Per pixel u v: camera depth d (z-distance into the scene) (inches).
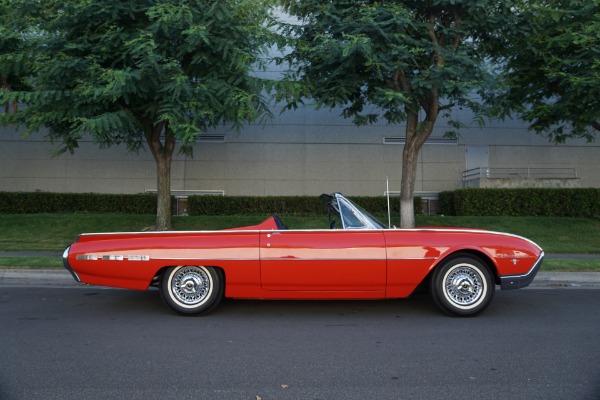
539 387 141.7
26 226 579.8
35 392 137.1
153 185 744.3
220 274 230.8
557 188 663.8
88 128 392.5
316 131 759.7
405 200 498.0
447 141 764.0
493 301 273.4
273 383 145.0
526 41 463.5
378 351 177.8
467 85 376.5
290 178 754.8
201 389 140.0
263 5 415.8
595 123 531.8
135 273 225.6
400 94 382.9
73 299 276.7
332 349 180.4
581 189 655.8
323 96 430.0
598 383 145.2
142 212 699.4
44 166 738.2
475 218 623.8
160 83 397.4
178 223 599.2
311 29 434.6
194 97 400.5
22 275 335.9
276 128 758.5
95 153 743.1
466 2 400.8
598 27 418.9
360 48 372.5
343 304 262.4
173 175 746.2
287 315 236.5
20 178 736.3
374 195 757.3
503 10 416.8
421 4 428.8
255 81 434.9
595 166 771.4
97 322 221.6
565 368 158.7
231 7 398.0
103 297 282.7
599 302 272.1
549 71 475.5
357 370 156.8
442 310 229.9
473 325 216.8
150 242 227.0
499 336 198.1
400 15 388.2
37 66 390.6
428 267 223.0
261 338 195.0
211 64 419.8
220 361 165.6
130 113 424.2
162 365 161.3
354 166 759.7
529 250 227.3
